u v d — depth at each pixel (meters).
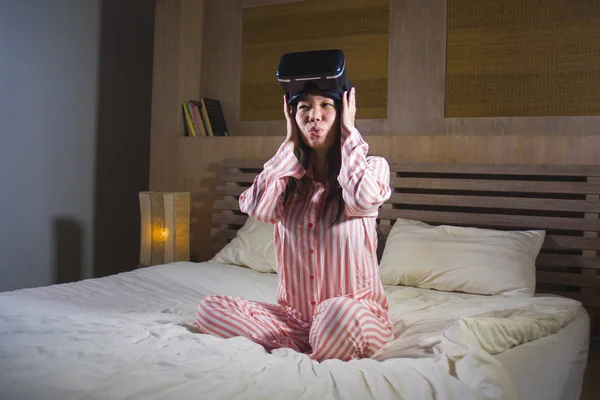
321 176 1.52
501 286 2.50
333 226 1.47
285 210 1.51
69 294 2.19
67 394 1.06
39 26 3.59
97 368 1.21
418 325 1.67
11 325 1.58
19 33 3.47
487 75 3.27
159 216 3.40
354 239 1.47
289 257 1.50
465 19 3.32
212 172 3.78
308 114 1.44
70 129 3.82
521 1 3.20
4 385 1.10
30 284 3.57
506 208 3.03
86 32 3.92
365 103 3.55
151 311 2.01
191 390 1.09
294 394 1.09
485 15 3.27
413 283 2.68
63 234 3.79
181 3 3.86
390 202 3.21
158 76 3.93
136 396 1.05
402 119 3.45
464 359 1.23
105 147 4.09
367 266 1.50
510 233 2.76
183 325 1.72
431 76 3.38
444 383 1.16
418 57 3.41
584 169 2.87
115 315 1.84
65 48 3.76
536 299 2.25
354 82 3.57
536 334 1.64
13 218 3.46
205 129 3.86
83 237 3.93
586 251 2.83
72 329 1.55
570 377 1.57
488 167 3.04
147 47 4.48
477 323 1.41
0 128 3.37
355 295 1.48
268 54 3.82
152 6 4.52
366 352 1.41
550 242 2.88
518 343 1.55
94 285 2.38
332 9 3.64
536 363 1.42
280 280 1.57
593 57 3.07
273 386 1.13
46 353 1.31
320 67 1.38
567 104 3.12
